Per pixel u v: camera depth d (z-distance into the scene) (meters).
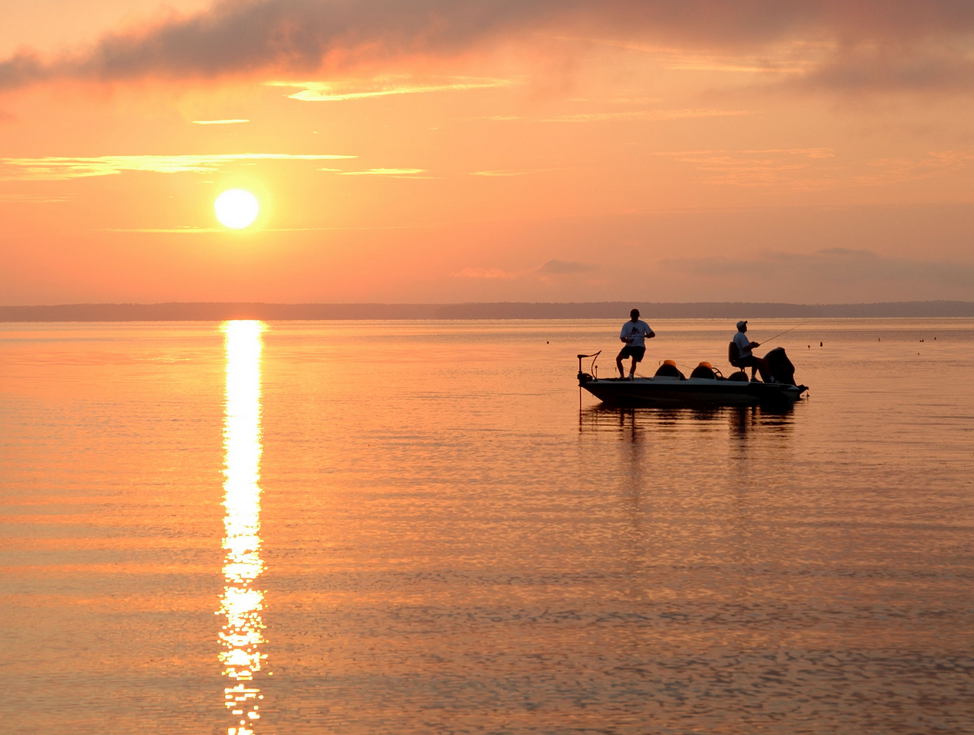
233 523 17.33
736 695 9.59
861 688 9.73
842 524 16.91
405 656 10.70
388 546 15.57
